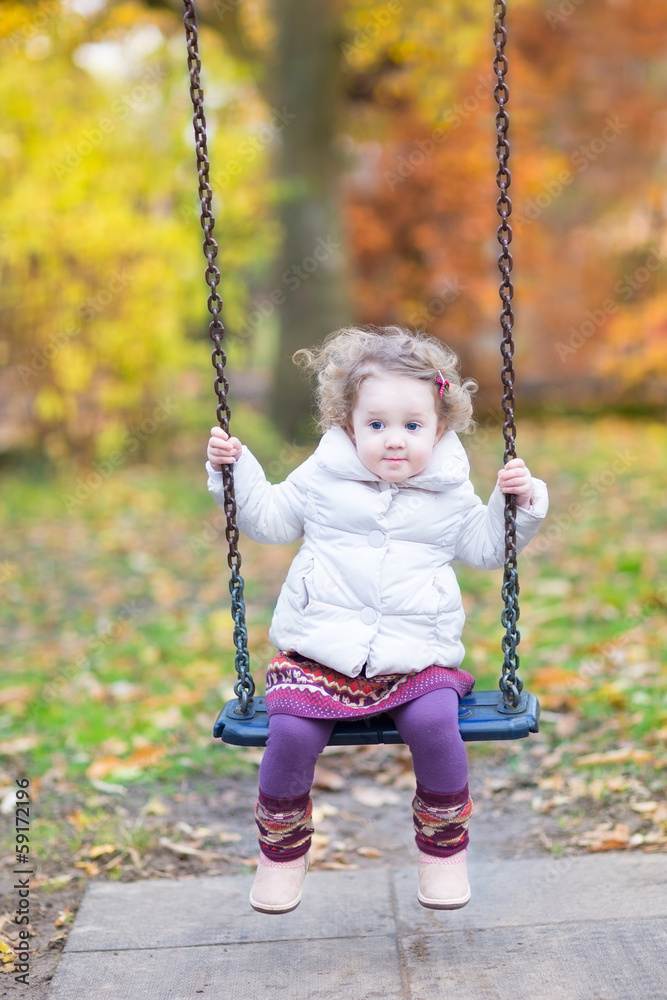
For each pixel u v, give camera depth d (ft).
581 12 49.03
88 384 34.27
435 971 9.05
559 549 25.38
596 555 24.34
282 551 27.68
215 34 40.22
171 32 39.47
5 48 31.96
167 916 10.32
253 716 8.87
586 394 53.06
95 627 21.91
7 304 33.14
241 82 42.98
